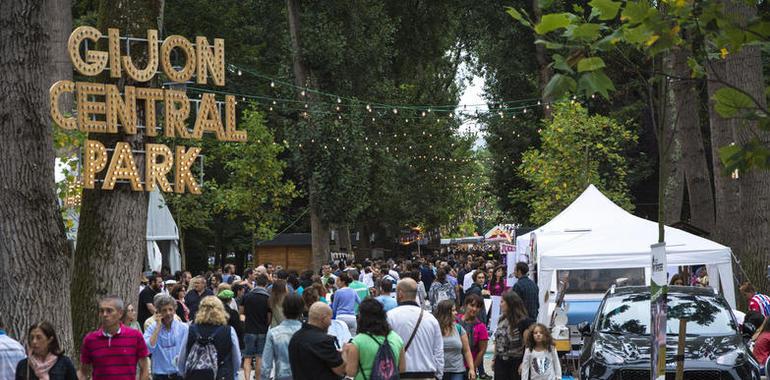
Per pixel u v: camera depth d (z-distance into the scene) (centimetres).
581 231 2156
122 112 1720
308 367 969
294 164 4528
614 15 725
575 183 3797
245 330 1766
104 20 1728
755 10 1552
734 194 2408
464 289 2834
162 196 3291
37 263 1141
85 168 1653
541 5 733
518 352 1413
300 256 4784
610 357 1391
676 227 2439
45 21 1145
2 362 998
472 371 1332
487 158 6378
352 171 4191
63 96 2552
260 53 5031
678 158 3381
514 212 4997
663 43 732
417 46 5097
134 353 1100
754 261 2223
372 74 4325
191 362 1304
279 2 4575
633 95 4403
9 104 1129
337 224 4275
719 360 1351
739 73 2159
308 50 4109
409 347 1099
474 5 4591
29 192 1137
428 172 5581
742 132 2095
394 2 4900
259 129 4100
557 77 696
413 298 1146
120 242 1647
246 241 5428
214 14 4834
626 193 4084
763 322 1594
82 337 1595
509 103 4747
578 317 2044
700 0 750
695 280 2312
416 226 6444
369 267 3170
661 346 878
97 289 1616
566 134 3772
